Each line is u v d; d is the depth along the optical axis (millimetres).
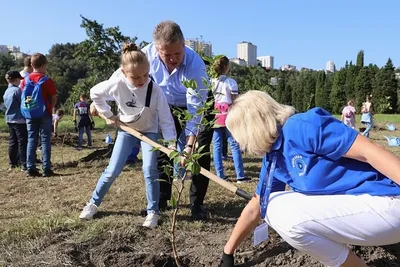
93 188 5930
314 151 2322
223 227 4109
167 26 3805
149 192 4000
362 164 2371
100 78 14555
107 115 4133
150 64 4309
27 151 6922
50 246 3564
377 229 2330
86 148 11867
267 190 2574
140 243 3676
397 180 2133
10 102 7363
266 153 2533
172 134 4035
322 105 54062
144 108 3963
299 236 2414
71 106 17656
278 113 2471
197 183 4254
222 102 6020
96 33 13062
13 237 3713
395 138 12992
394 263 3105
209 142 4211
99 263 3381
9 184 6340
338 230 2377
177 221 4172
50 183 6352
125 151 4191
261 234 3033
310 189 2438
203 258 3396
